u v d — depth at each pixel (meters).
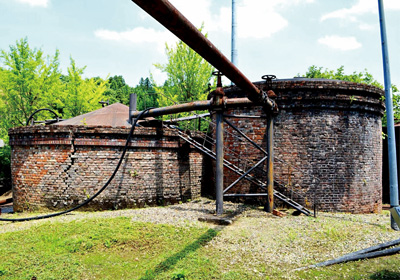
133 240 5.77
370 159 9.55
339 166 9.08
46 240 5.80
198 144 10.21
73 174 8.55
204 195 11.38
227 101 7.75
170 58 16.77
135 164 9.00
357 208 9.11
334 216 8.19
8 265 4.62
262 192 9.27
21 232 6.36
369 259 5.17
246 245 5.67
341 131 9.17
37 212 8.64
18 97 17.34
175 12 3.13
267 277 4.40
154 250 5.38
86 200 7.83
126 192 8.80
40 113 17.72
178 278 4.24
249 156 9.52
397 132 14.41
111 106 12.74
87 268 4.67
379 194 9.86
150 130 9.12
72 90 19.31
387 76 7.40
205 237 5.95
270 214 8.09
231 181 9.73
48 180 8.66
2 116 17.58
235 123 9.77
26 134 8.98
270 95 8.28
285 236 6.17
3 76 16.36
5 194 16.86
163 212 8.05
